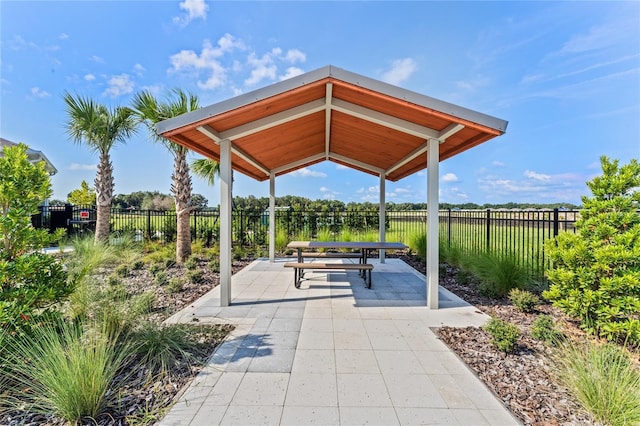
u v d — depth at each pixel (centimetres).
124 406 234
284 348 336
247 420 219
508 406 234
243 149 604
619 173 376
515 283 529
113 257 805
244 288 605
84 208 1285
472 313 455
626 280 329
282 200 1705
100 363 237
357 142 667
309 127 584
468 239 1039
